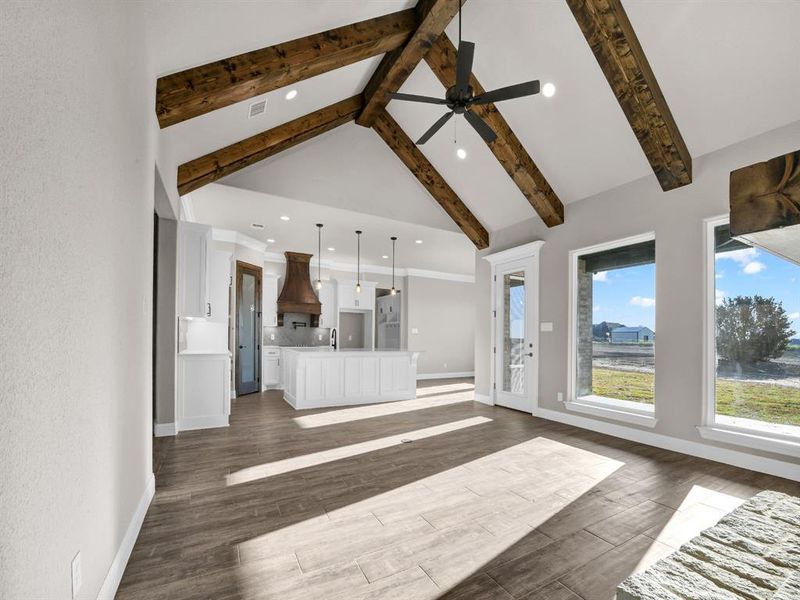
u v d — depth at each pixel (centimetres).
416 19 355
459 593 168
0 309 79
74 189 115
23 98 87
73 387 115
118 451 168
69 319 112
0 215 79
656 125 335
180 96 264
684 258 363
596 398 462
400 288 982
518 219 565
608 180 430
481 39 378
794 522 74
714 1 268
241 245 678
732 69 293
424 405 593
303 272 815
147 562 188
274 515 237
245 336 692
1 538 78
